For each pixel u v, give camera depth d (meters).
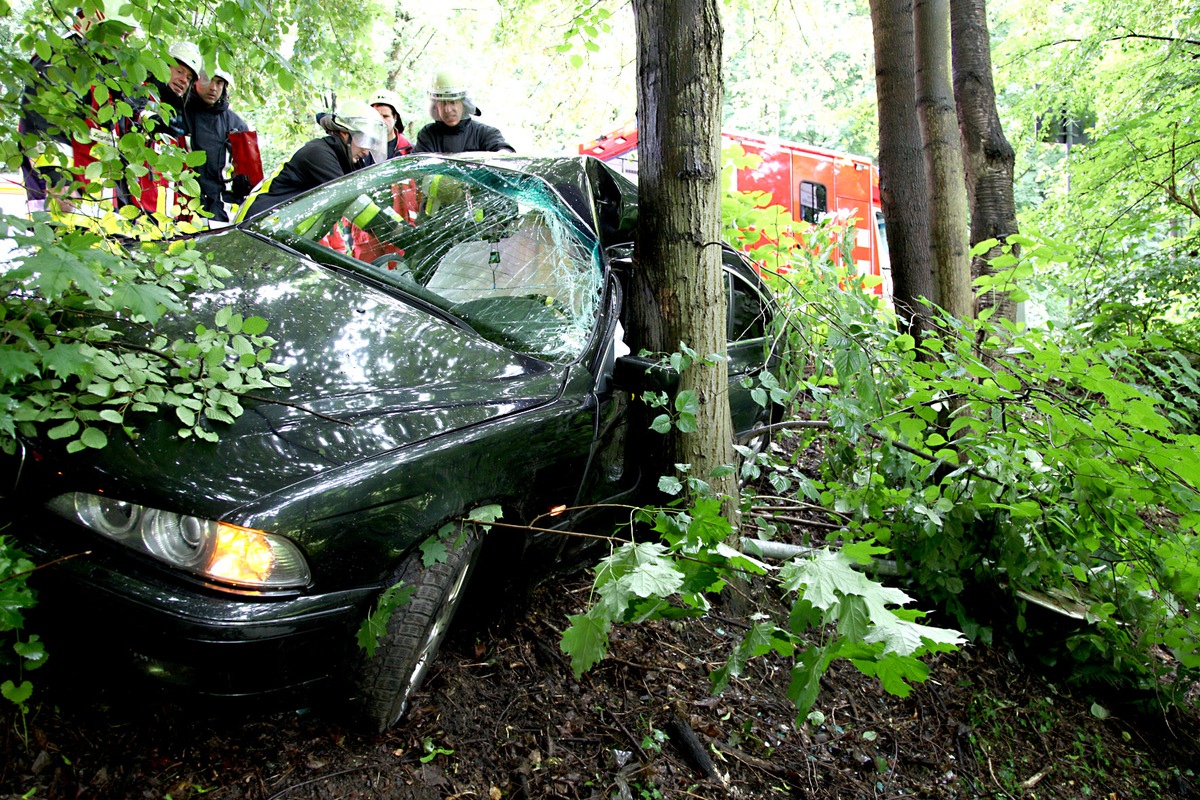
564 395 2.80
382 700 2.27
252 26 2.99
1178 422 3.90
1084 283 8.10
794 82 9.27
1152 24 9.96
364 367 2.53
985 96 6.15
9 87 2.39
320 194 3.46
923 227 5.29
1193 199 8.09
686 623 3.39
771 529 3.74
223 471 2.02
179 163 2.65
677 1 3.20
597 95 7.54
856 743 3.21
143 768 2.08
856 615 1.95
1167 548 3.68
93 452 1.97
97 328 2.15
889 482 4.11
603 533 3.19
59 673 2.18
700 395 3.31
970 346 3.86
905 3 5.24
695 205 3.28
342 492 2.07
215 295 2.63
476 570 2.74
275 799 2.11
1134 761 3.81
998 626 4.21
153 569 1.89
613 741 2.71
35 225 1.87
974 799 3.20
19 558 1.79
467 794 2.32
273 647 1.94
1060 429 3.56
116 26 2.38
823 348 4.09
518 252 3.25
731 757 2.85
